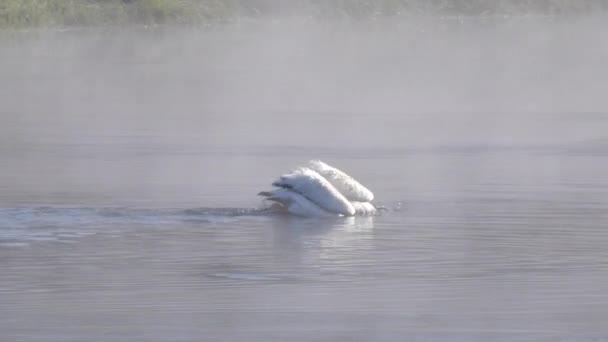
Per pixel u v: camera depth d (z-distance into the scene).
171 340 21.97
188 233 31.11
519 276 26.69
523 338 22.16
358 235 31.06
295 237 30.72
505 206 35.09
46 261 27.91
